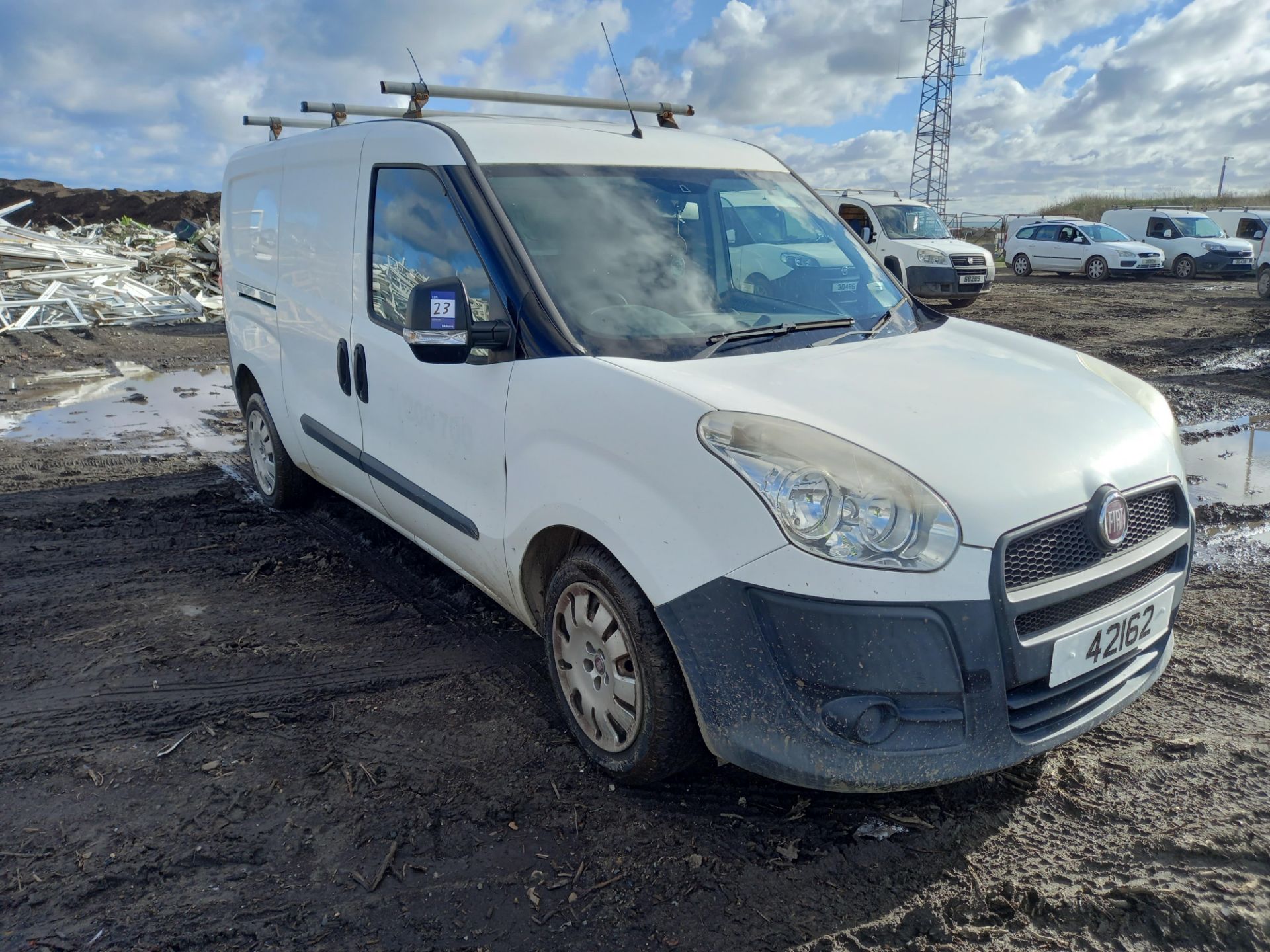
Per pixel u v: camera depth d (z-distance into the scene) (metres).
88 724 3.23
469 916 2.34
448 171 3.38
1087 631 2.44
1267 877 2.43
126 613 4.13
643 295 3.17
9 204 44.94
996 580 2.26
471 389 3.19
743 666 2.36
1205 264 23.70
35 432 7.63
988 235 35.97
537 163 3.43
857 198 18.34
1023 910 2.35
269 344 4.98
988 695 2.29
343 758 3.02
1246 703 3.33
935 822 2.69
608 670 2.79
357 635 3.93
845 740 2.29
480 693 3.44
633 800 2.80
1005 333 3.66
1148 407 3.08
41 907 2.36
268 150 5.14
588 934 2.28
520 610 3.25
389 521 4.21
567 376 2.81
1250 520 5.27
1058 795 2.80
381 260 3.80
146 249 19.12
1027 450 2.49
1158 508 2.70
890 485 2.29
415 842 2.62
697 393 2.56
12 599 4.27
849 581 2.24
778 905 2.38
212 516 5.48
